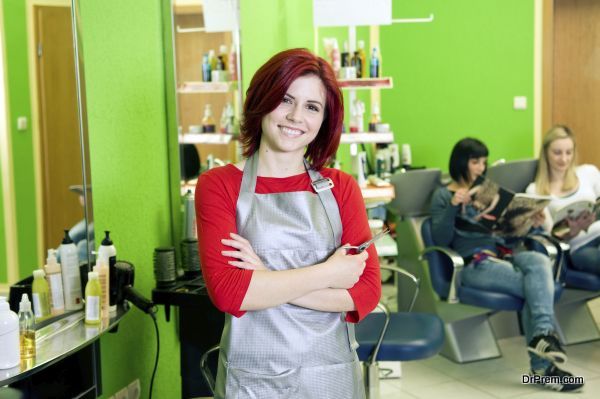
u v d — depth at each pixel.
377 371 2.56
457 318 3.75
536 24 6.55
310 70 1.63
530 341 3.42
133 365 2.53
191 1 2.84
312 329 1.63
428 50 6.65
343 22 3.90
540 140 6.66
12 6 1.77
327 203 1.69
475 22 6.57
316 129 1.67
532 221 3.56
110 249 2.15
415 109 6.73
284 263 1.64
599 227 3.80
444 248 3.65
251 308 1.57
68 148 1.99
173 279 2.49
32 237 1.85
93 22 2.31
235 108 3.50
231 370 1.63
